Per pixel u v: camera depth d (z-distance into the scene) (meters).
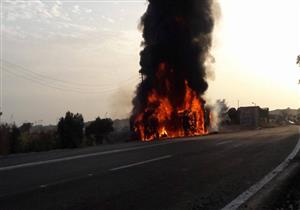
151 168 16.42
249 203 10.46
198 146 27.33
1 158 20.08
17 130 33.81
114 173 14.91
